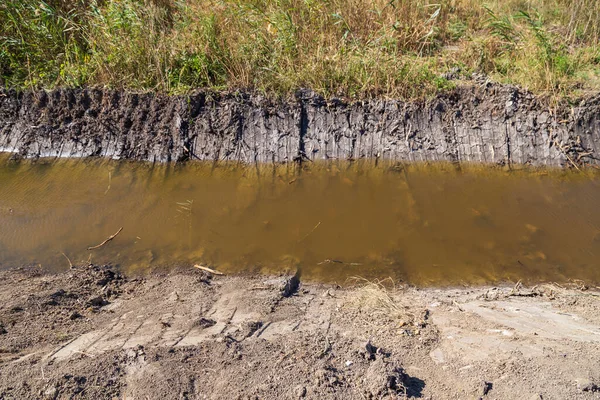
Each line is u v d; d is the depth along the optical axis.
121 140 7.33
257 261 5.58
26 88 7.55
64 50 7.95
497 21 8.44
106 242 5.85
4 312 4.32
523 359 3.75
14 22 7.82
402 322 4.38
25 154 7.33
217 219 6.25
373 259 5.64
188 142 7.28
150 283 5.17
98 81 7.59
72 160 7.26
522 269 5.51
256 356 3.80
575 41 8.48
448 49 8.25
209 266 5.50
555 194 6.73
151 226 6.12
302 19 8.04
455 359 3.86
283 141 7.26
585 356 3.78
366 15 8.26
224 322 4.36
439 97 7.42
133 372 3.61
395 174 7.02
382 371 3.55
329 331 4.19
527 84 7.44
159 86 7.46
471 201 6.59
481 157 7.21
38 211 6.32
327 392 3.44
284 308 4.66
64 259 5.56
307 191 6.76
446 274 5.44
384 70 7.51
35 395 3.38
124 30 7.80
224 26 7.96
